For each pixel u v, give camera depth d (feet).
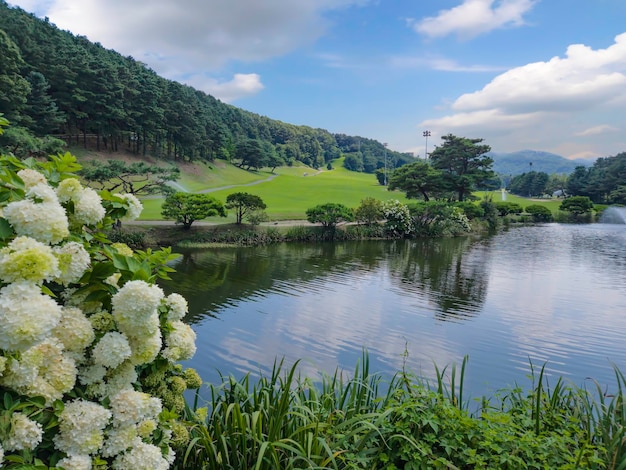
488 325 48.83
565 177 433.89
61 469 6.12
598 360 39.17
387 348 40.70
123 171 120.16
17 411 6.28
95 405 6.80
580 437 11.68
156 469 7.42
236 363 35.86
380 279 75.00
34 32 212.02
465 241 141.59
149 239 108.27
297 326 46.57
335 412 12.12
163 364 8.92
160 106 240.53
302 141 521.65
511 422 11.60
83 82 199.11
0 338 5.55
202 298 57.93
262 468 9.76
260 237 123.65
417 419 10.77
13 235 6.74
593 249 122.11
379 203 153.28
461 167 243.19
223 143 304.30
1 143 109.91
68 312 7.22
